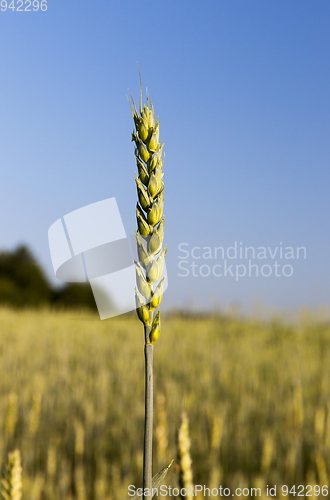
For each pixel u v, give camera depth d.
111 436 4.70
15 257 32.69
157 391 5.84
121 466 4.01
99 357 8.29
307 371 6.62
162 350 8.62
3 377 6.49
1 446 4.03
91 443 4.52
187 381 6.40
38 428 4.83
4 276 31.42
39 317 15.26
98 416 5.00
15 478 1.19
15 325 12.66
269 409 5.29
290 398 5.30
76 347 9.55
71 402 5.67
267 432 4.36
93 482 3.82
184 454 1.21
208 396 5.54
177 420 4.59
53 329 12.12
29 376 6.72
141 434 4.62
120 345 9.61
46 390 6.07
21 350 8.70
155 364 7.64
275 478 3.62
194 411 5.00
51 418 5.09
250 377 6.46
